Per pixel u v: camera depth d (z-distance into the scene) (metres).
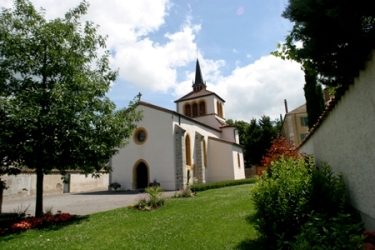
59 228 10.17
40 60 11.62
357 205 6.56
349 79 5.35
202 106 43.94
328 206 6.28
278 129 53.72
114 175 29.86
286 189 6.40
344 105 6.43
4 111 10.01
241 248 6.55
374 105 4.73
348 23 4.07
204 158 35.50
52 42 11.64
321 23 4.42
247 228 8.35
